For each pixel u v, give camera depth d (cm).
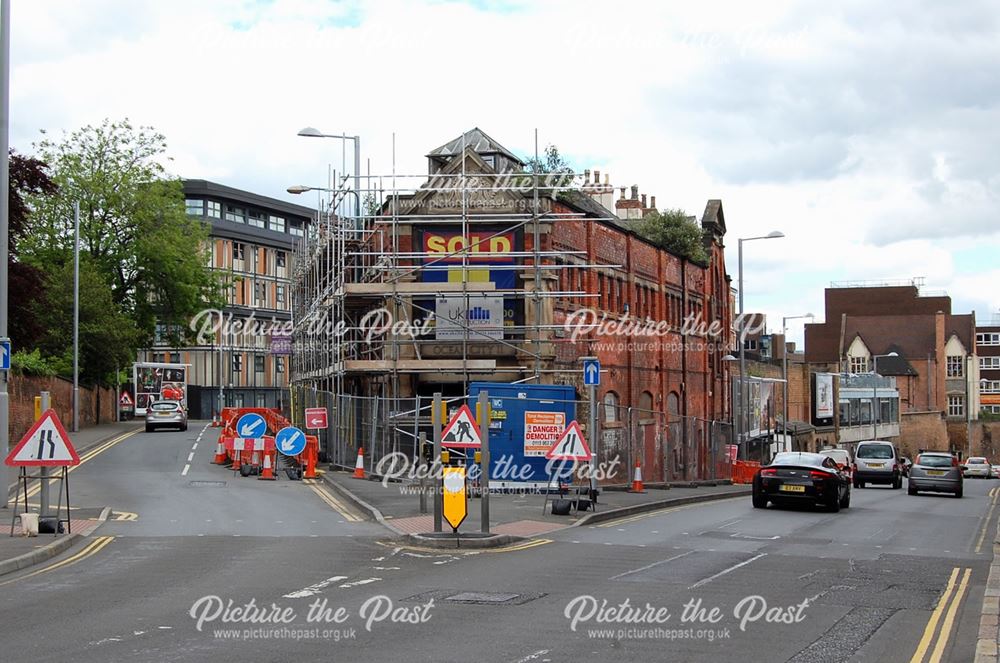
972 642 1012
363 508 2248
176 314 6519
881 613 1159
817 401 7838
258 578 1336
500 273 3419
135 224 6231
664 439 4212
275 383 9306
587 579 1359
